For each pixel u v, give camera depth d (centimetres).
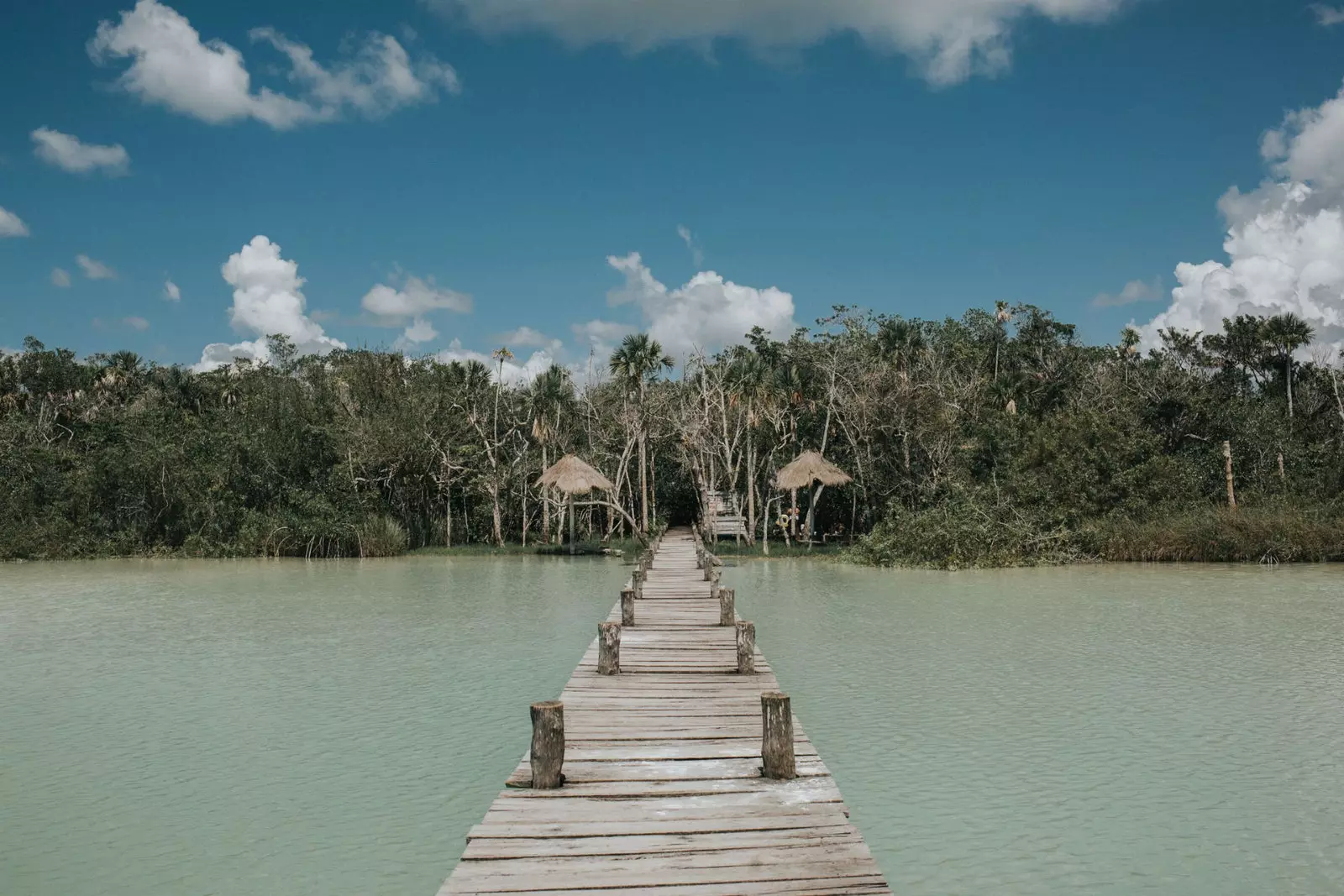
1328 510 3566
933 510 3725
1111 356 5731
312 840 899
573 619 2275
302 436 4725
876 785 1028
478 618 2302
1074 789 1011
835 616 2231
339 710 1377
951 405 4428
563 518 5084
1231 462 4134
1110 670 1594
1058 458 3862
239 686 1540
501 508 5175
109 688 1540
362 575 3497
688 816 771
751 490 4744
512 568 3838
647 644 1580
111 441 4931
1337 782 1030
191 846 888
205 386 6384
